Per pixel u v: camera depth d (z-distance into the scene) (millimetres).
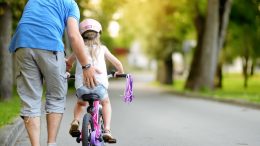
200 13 47562
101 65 8758
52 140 7820
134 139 14031
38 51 7535
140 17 55844
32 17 7637
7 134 12281
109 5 49688
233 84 68062
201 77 42188
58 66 7641
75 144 12883
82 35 8836
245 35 50750
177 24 54781
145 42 64125
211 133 15430
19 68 7715
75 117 9250
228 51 57781
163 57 65375
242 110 24609
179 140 13867
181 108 26188
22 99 7715
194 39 63219
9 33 28031
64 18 7785
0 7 27016
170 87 60438
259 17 48281
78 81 8703
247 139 14109
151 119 20000
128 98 9000
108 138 9000
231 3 45500
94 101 8961
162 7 51219
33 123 7672
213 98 33094
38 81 7734
